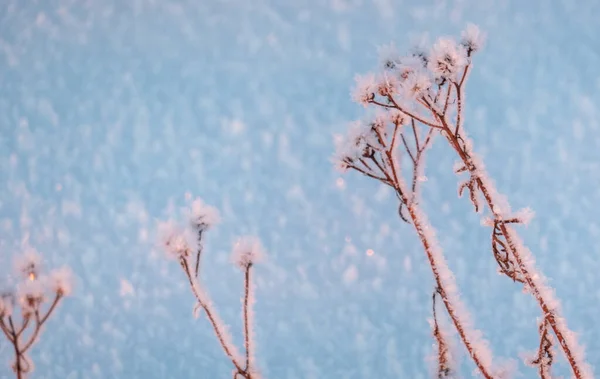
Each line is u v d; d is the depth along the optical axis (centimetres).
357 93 175
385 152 176
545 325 173
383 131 176
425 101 174
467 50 174
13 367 172
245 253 174
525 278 173
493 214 174
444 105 174
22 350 172
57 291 173
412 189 176
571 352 173
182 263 173
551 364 174
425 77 174
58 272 173
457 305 175
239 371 173
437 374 177
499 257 174
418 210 176
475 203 175
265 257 175
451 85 174
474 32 174
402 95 175
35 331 172
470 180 174
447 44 173
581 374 172
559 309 174
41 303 173
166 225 174
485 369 174
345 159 176
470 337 175
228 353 173
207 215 174
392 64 175
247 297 174
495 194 174
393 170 175
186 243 173
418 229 175
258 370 174
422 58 175
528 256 174
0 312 172
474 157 175
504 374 175
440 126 174
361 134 176
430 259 175
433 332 177
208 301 174
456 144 174
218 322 174
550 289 174
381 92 175
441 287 175
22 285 173
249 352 173
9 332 172
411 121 176
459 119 174
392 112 176
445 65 173
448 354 177
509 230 174
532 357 174
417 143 176
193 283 173
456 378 177
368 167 176
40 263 173
